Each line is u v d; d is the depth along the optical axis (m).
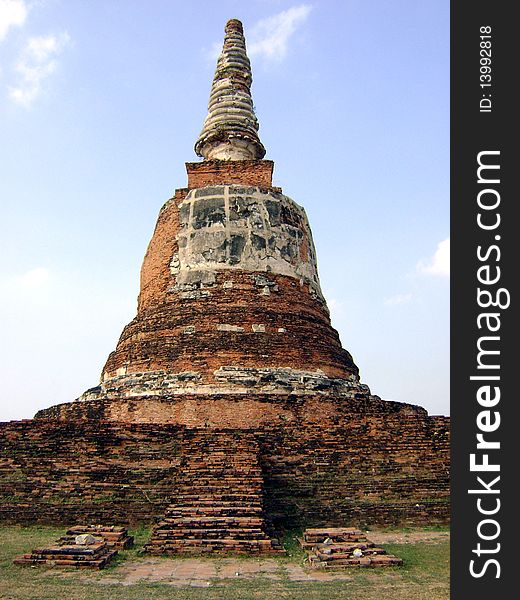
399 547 13.52
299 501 16.55
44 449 17.00
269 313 23.33
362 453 17.77
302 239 26.36
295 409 20.62
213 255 24.33
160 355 22.36
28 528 15.41
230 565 11.63
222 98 30.56
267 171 26.97
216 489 14.83
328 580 10.43
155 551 12.47
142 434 17.62
